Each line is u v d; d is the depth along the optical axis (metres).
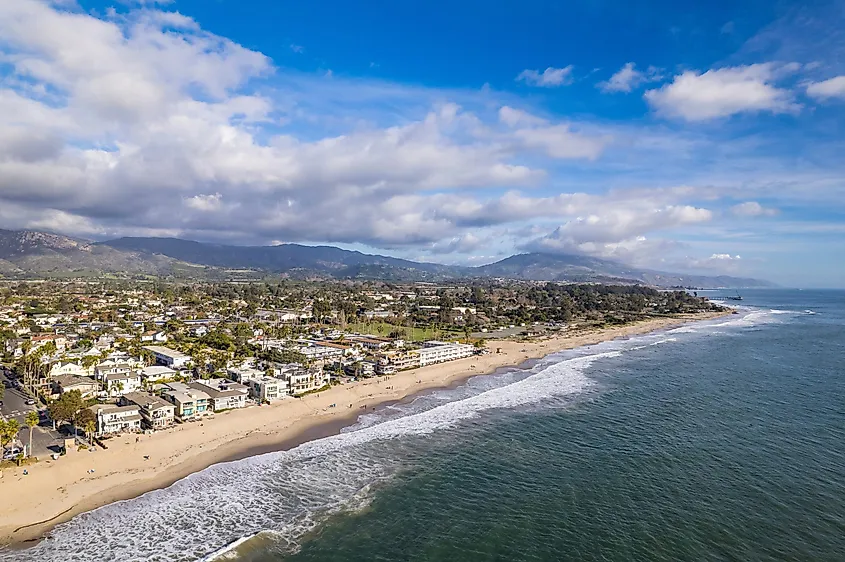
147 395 92.12
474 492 61.69
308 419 90.38
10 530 51.75
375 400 104.38
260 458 71.56
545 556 48.38
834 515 54.69
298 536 51.97
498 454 73.69
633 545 49.81
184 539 51.00
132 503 57.94
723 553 48.09
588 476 65.81
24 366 110.62
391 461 71.12
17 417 84.75
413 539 51.53
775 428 83.94
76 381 100.06
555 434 82.19
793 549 48.44
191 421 85.94
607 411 95.12
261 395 100.81
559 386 116.38
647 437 80.38
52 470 63.78
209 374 115.44
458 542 50.94
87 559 47.62
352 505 58.47
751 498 58.88
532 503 58.81
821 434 80.56
